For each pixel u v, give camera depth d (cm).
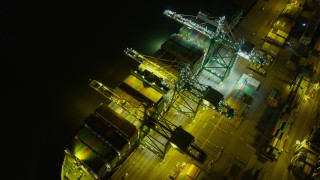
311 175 5622
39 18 7838
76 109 6331
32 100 6328
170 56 6384
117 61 7275
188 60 6253
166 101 5691
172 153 5584
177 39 6662
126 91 5644
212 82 6844
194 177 5075
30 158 5553
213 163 5606
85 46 7431
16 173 5359
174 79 5919
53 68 6906
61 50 7256
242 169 5634
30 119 6050
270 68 7300
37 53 7119
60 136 5912
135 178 5219
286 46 7931
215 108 5581
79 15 8075
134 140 4994
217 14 8119
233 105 6341
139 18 8262
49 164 5528
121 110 5619
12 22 7612
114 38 7712
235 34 7969
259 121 6359
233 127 6141
